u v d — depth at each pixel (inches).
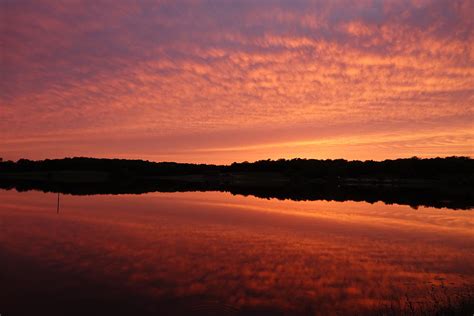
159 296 481.7
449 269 633.0
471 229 1058.7
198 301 468.1
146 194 2284.7
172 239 826.2
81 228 952.3
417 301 475.2
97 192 2396.7
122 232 900.6
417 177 5423.2
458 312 390.9
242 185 4436.5
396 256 716.0
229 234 902.4
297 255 706.8
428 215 1378.0
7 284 513.3
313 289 519.8
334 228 1030.4
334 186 4485.7
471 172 4997.5
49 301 460.4
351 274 591.8
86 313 429.7
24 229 924.0
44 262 617.6
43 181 4335.6
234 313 438.0
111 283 523.5
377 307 457.1
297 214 1343.5
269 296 490.0
